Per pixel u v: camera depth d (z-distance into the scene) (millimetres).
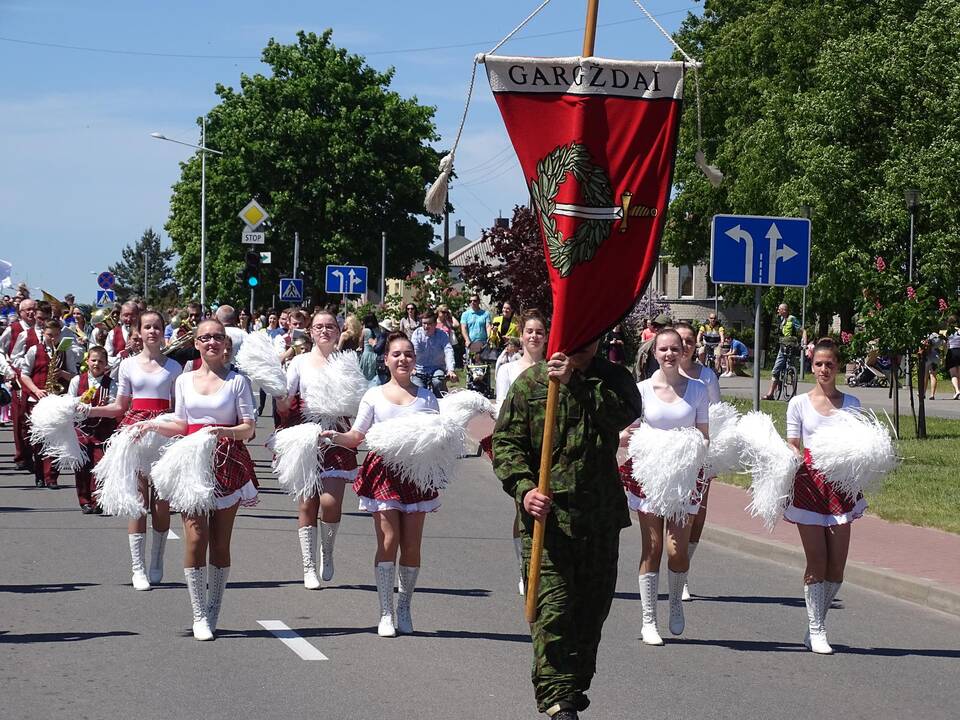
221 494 8250
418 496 8555
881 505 14148
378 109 64750
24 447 17500
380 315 36062
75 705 6680
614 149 5957
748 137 49156
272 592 9867
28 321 19453
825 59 42000
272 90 64812
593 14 5945
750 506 8711
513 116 5992
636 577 11148
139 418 10703
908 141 40219
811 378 40469
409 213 65625
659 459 8312
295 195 63719
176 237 71562
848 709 6977
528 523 5992
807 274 13969
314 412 10258
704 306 69875
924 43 40469
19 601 9320
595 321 5883
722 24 57875
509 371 10484
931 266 37469
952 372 32812
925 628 9219
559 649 5742
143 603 9297
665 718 6699
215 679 7250
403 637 8414
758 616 9500
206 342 8500
